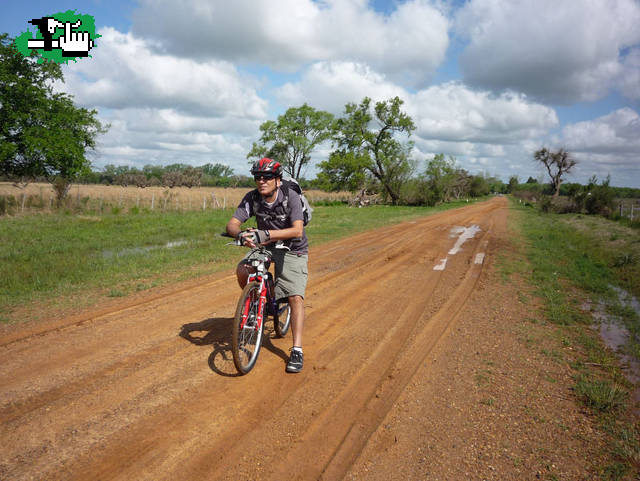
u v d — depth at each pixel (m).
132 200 33.12
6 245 10.43
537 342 4.45
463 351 4.16
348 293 6.54
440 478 2.26
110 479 2.19
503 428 2.78
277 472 2.29
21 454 2.37
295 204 3.48
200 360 3.79
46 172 23.81
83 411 2.87
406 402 3.11
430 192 49.91
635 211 26.19
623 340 4.65
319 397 3.17
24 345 4.09
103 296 6.00
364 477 2.26
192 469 2.30
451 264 9.19
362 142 48.09
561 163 58.06
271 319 4.96
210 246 10.92
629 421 2.90
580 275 8.29
